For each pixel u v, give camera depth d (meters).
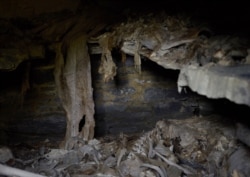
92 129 3.25
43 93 3.35
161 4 2.87
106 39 2.86
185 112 3.54
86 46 3.05
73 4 3.08
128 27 2.74
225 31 2.19
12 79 3.27
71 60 3.12
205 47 2.10
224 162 2.41
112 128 3.53
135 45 2.62
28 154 3.16
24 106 3.37
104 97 3.43
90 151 3.03
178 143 3.00
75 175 2.64
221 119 3.12
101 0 3.16
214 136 2.81
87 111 3.20
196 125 3.10
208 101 3.44
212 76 1.57
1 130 3.39
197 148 2.84
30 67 3.24
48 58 3.22
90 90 3.17
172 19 2.55
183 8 2.68
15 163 2.89
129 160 2.74
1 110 3.36
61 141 3.46
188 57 2.21
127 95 3.45
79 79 3.14
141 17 2.78
